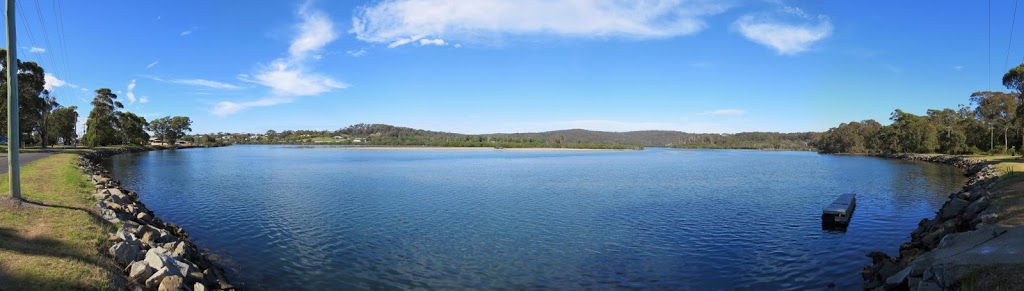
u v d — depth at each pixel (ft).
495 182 146.10
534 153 459.32
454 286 45.78
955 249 38.47
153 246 45.98
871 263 53.52
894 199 108.17
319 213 84.17
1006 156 227.40
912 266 36.63
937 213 82.43
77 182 81.56
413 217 80.84
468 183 142.10
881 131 415.03
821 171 206.80
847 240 65.16
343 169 199.00
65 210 49.83
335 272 49.65
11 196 50.90
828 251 59.11
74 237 39.40
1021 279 28.89
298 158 299.17
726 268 51.65
